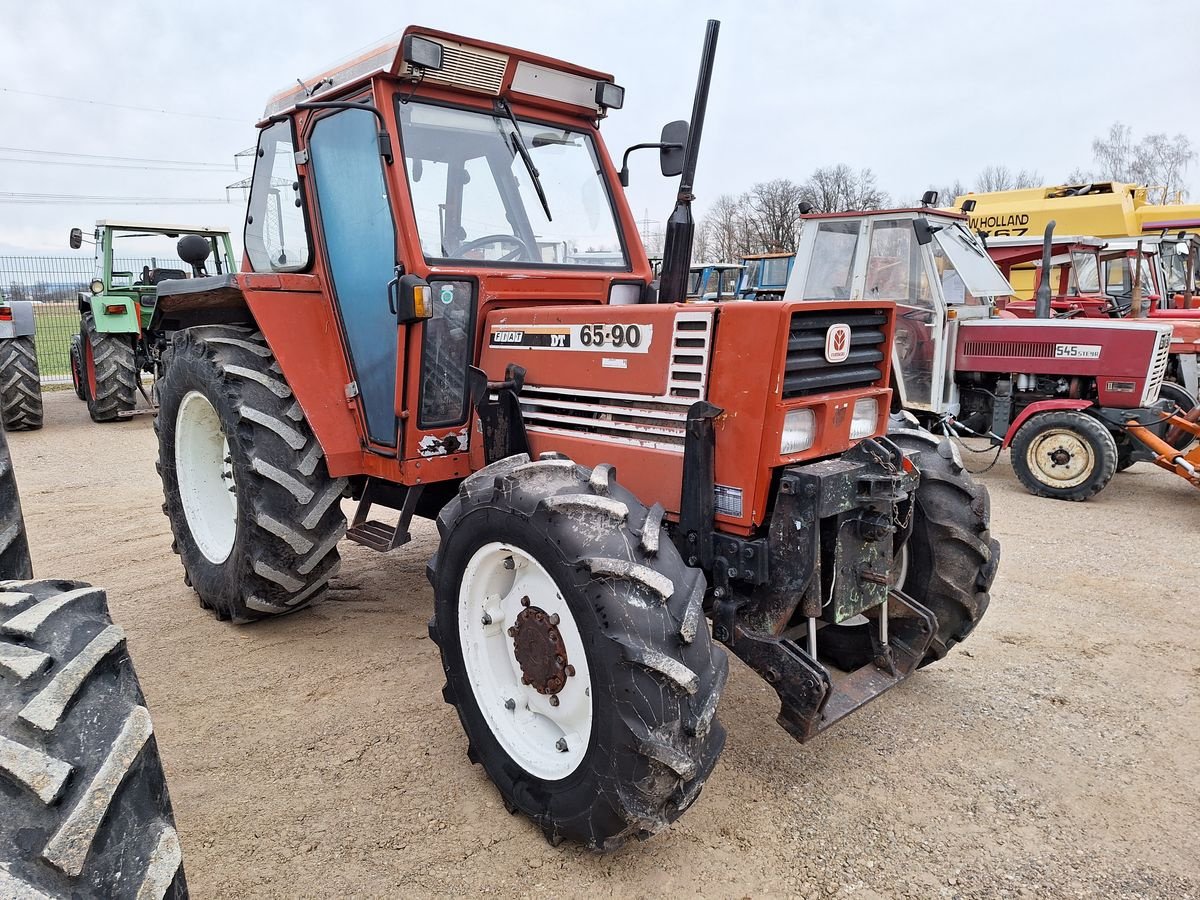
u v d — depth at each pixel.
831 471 2.37
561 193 3.51
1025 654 3.64
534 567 2.35
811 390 2.47
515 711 2.48
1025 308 9.38
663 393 2.53
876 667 2.82
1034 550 5.20
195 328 3.83
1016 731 2.99
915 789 2.63
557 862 2.28
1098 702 3.21
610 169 3.68
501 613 2.51
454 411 3.24
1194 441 7.10
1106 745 2.91
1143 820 2.50
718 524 2.46
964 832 2.43
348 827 2.42
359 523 3.58
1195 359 8.01
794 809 2.52
